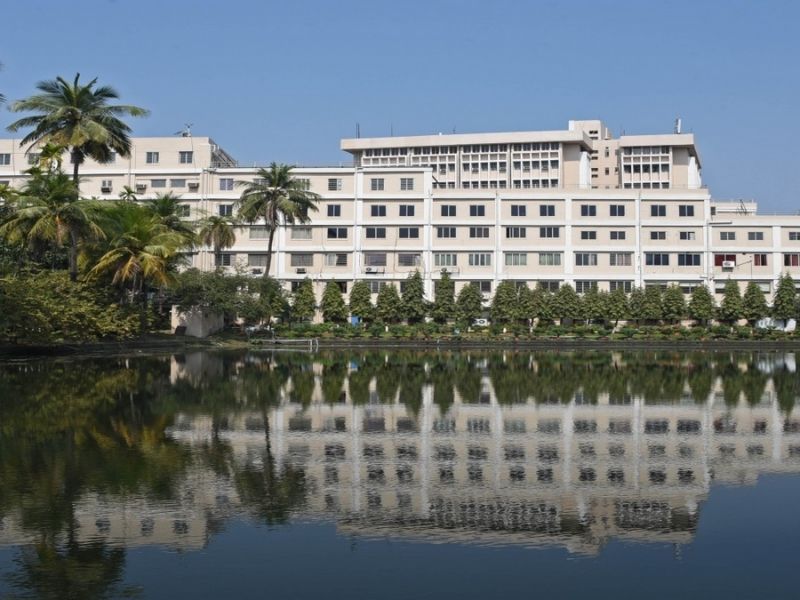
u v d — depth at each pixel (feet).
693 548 33.60
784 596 28.45
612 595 28.50
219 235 228.84
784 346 217.77
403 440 58.75
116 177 280.72
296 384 101.60
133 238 171.01
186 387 96.22
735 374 120.26
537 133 449.06
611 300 261.24
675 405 80.18
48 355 151.53
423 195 279.08
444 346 220.02
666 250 278.87
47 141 164.45
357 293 265.95
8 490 42.37
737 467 49.42
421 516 38.09
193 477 45.75
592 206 280.92
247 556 32.35
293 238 281.74
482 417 71.20
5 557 32.09
